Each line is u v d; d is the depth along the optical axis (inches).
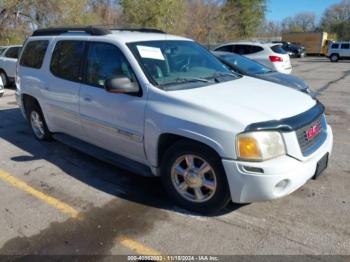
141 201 143.9
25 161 189.5
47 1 831.7
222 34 1550.2
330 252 110.5
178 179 136.7
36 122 221.3
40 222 129.4
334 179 162.9
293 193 148.8
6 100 382.6
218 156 120.3
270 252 110.9
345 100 374.6
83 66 168.4
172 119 127.4
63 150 206.1
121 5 1164.5
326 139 137.5
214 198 126.3
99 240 118.1
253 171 113.9
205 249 112.9
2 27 810.8
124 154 157.8
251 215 132.2
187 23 1353.3
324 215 131.6
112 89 135.9
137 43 151.9
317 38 1704.0
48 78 193.0
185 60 162.4
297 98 141.3
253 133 113.6
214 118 118.8
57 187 157.8
